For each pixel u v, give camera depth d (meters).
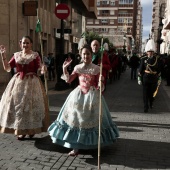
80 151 5.30
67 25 28.58
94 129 5.00
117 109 9.46
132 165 4.76
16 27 16.47
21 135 5.81
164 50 49.34
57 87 13.73
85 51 5.16
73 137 4.99
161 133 6.68
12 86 5.70
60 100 10.76
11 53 16.16
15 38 16.45
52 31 23.38
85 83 5.13
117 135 5.38
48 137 6.08
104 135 5.11
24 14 16.94
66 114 5.11
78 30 37.78
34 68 5.80
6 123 5.55
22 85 5.64
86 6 33.12
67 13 13.88
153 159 5.05
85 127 4.97
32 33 18.92
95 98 5.04
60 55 14.05
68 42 30.95
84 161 4.85
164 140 6.15
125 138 6.20
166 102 11.29
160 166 4.75
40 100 5.71
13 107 5.58
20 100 5.56
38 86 5.76
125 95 12.93
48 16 22.16
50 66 18.73
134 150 5.47
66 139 4.98
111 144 5.75
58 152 5.23
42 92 5.82
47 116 5.86
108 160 4.93
